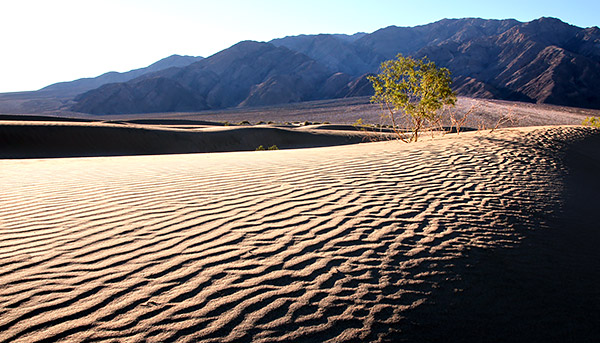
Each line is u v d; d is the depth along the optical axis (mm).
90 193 5199
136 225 3941
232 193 5203
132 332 2279
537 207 4988
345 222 4141
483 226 4199
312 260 3266
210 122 65812
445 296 2879
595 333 2668
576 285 3236
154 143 25938
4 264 3027
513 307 2852
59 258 3160
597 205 5488
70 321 2350
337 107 165500
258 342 2258
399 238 3773
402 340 2398
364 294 2809
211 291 2736
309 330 2393
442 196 5184
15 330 2240
